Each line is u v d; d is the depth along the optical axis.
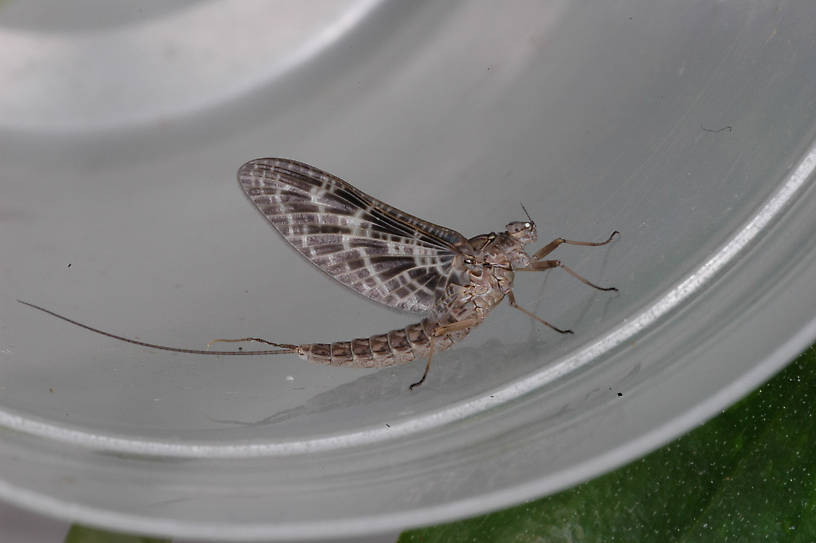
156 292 0.11
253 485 0.10
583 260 0.11
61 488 0.10
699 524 0.11
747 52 0.11
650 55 0.11
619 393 0.10
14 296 0.11
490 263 0.11
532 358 0.11
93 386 0.11
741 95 0.11
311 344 0.11
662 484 0.11
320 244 0.11
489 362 0.11
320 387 0.11
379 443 0.10
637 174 0.11
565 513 0.11
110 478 0.10
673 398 0.10
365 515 0.10
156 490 0.10
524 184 0.11
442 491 0.10
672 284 0.10
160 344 0.11
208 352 0.11
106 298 0.11
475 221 0.11
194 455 0.10
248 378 0.11
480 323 0.11
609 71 0.11
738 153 0.11
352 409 0.11
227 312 0.11
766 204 0.10
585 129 0.11
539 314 0.11
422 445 0.10
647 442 0.10
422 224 0.11
